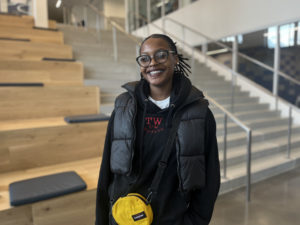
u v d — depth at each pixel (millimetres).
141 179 850
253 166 2969
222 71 5641
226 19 5328
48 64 2785
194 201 902
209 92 4473
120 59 4391
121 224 792
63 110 2445
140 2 8555
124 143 839
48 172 1812
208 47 5957
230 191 2543
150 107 846
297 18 3928
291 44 4141
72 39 4770
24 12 5145
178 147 795
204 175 811
